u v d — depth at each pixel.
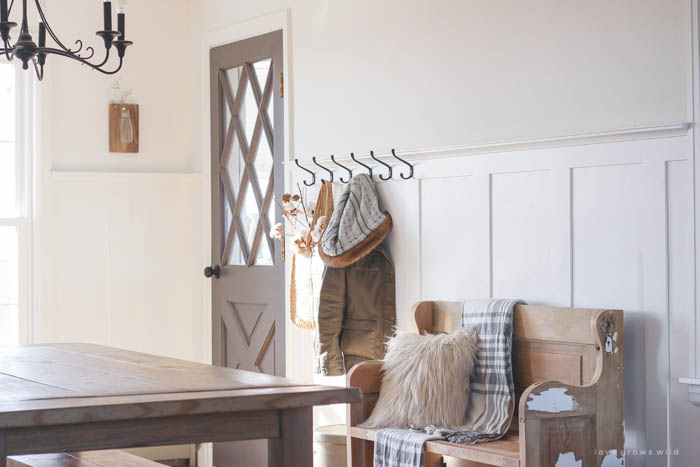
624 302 3.19
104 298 5.52
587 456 2.94
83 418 1.89
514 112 3.63
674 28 3.09
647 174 3.12
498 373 3.28
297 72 4.79
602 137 3.23
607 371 3.01
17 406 1.88
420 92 4.05
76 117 5.50
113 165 5.59
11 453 1.86
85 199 5.48
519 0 3.62
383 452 3.24
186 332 5.69
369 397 3.50
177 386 2.19
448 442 3.09
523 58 3.60
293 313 4.51
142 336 5.60
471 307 3.46
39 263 5.35
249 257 5.19
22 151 5.38
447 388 3.30
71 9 5.48
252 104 5.17
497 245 3.62
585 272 3.31
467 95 3.83
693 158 2.98
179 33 5.75
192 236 5.70
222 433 2.07
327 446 3.95
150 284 5.62
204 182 5.57
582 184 3.33
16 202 5.37
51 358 2.92
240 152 5.27
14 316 5.36
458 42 3.87
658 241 3.09
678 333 3.03
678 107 3.07
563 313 3.18
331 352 4.07
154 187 5.63
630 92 3.22
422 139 4.04
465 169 3.75
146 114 5.68
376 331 4.06
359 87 4.38
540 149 3.46
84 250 5.47
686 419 3.00
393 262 4.09
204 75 5.53
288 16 4.84
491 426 3.21
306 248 4.35
